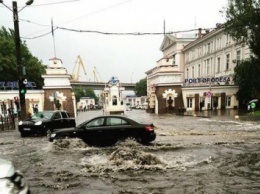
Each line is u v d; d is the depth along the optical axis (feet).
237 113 103.76
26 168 24.67
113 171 22.90
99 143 35.35
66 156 29.53
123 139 35.53
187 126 63.67
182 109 119.14
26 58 165.99
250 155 28.73
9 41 155.12
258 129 55.06
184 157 27.94
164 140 40.91
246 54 134.10
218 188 18.45
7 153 32.27
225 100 136.36
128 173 22.21
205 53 181.88
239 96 130.93
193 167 23.88
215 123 69.87
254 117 82.12
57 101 116.67
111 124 36.04
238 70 121.90
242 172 22.25
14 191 12.20
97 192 18.01
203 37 178.40
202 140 40.55
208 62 178.19
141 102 295.69
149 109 160.97
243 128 57.26
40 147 36.22
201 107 136.36
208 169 23.22
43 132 48.55
